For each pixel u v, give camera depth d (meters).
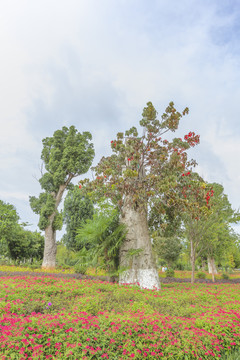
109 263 10.20
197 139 10.27
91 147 25.72
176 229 13.06
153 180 9.51
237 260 34.12
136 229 10.34
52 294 6.98
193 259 13.11
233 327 4.36
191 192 10.41
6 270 16.47
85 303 5.61
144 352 3.40
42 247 32.72
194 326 4.39
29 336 3.39
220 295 7.71
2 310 4.91
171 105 9.71
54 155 23.92
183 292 8.09
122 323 3.98
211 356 3.63
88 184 11.39
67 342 3.37
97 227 10.42
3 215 23.86
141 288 8.71
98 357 3.30
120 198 11.48
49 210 21.41
